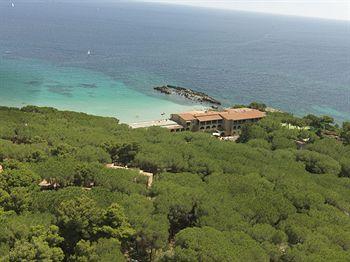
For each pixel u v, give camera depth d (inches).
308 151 5034.5
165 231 2773.1
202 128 6737.2
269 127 6230.3
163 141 4926.2
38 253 2309.3
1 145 4094.5
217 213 3075.8
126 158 4446.4
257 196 3449.8
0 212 2753.4
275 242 2851.9
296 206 3499.0
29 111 5979.3
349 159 4987.7
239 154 4662.9
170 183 3518.7
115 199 3078.2
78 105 7578.7
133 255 2849.4
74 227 2652.6
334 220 3233.3
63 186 3597.4
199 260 2449.6
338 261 2508.6
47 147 4284.0
